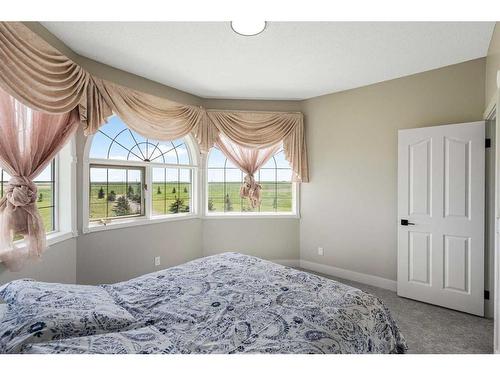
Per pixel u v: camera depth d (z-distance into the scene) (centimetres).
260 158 397
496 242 183
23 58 177
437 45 236
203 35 220
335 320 125
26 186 189
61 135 220
